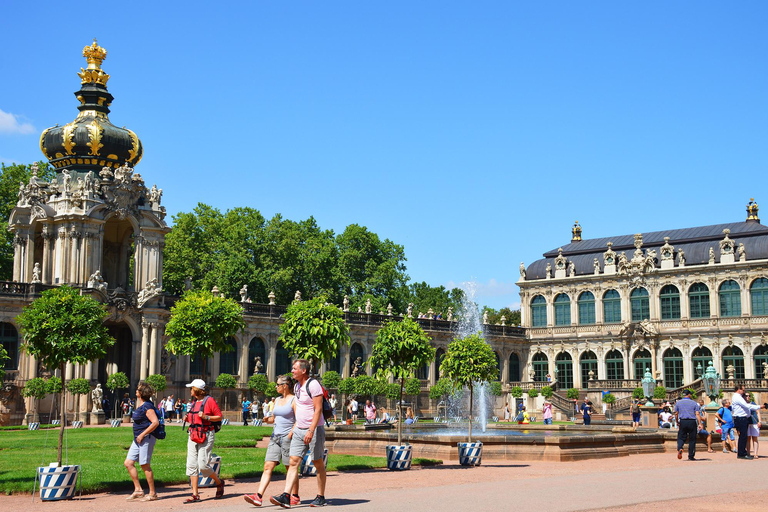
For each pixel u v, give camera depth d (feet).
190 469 75.15
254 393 298.56
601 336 379.76
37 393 226.38
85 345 91.20
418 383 318.86
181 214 389.39
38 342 91.15
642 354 371.15
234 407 293.23
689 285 359.66
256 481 91.97
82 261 259.60
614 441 130.52
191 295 160.66
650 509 66.28
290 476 67.05
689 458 120.06
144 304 263.29
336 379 299.17
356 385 299.58
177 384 274.16
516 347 395.96
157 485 86.69
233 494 80.38
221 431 185.78
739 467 106.22
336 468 103.19
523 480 89.30
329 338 114.93
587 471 103.35
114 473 94.17
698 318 356.59
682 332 358.02
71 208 259.60
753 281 345.72
